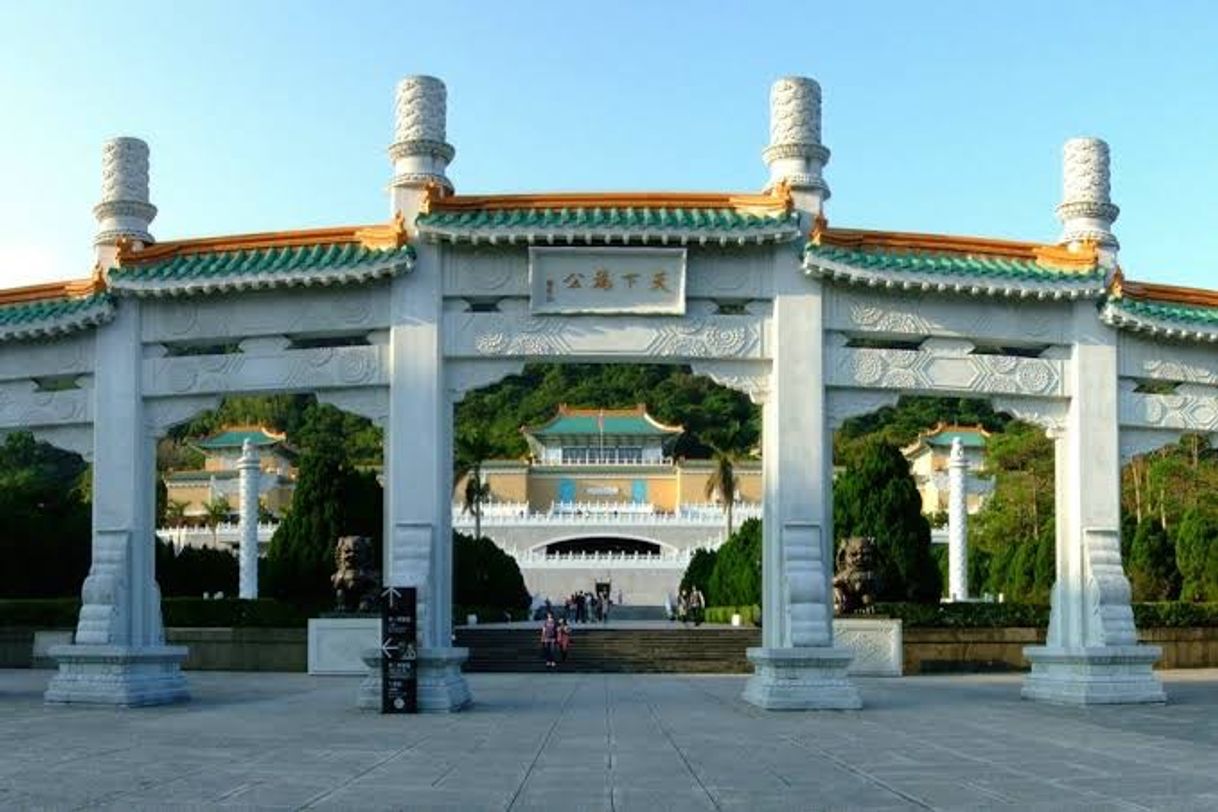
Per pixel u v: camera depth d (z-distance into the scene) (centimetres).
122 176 2556
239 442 11400
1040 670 2603
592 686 3147
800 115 2459
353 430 13700
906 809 1280
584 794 1362
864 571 3941
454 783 1436
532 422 13438
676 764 1592
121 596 2467
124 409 2505
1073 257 2541
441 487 2386
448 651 2280
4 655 4250
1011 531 7325
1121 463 2603
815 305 2427
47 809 1274
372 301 2434
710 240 2366
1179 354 2631
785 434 2400
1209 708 2398
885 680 3422
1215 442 2678
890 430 12938
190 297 2486
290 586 4638
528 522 9594
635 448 11756
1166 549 4866
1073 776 1498
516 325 2408
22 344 2598
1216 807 1291
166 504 9562
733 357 2417
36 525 5194
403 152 2439
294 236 2475
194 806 1290
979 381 2506
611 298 2400
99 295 2486
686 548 9581
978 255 2544
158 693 2488
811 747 1769
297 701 2580
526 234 2348
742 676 3791
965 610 3975
